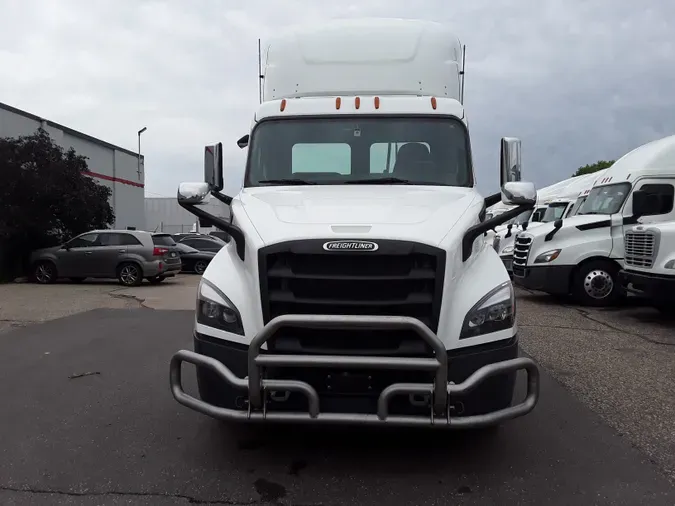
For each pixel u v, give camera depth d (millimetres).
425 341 3354
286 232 3725
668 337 8211
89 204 19234
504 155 5055
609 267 11227
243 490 3537
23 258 18297
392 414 3430
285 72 5867
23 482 3625
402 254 3578
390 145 5137
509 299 3783
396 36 5902
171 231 41000
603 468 3840
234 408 3670
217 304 3805
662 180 10789
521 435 4426
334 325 3352
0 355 7125
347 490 3543
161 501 3393
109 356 7086
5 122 20078
